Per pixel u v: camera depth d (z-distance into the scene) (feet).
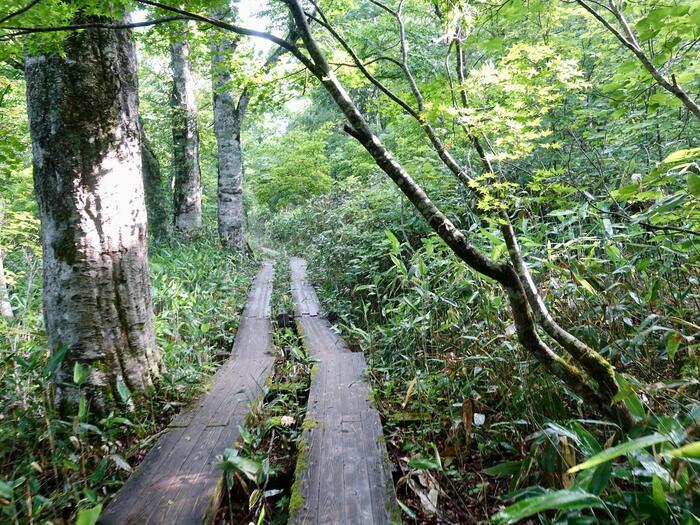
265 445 9.65
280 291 26.58
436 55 23.70
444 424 9.24
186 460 8.26
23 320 14.67
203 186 66.28
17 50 8.18
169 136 51.19
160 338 13.87
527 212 10.66
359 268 20.35
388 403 10.65
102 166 9.94
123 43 10.62
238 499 7.98
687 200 6.41
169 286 18.16
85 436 8.70
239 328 18.56
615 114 9.55
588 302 9.17
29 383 10.02
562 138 13.92
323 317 19.97
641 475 5.15
